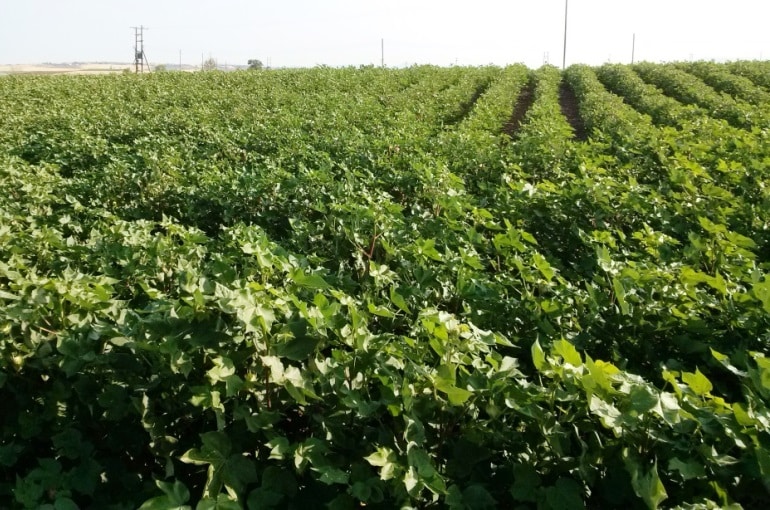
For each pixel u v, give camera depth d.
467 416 2.68
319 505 2.46
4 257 4.50
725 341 3.80
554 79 34.56
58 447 2.71
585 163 8.51
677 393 2.49
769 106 17.56
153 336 2.64
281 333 2.67
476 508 2.30
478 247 5.46
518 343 3.93
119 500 2.73
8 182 7.32
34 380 3.00
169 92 24.95
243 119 15.09
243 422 2.65
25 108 19.06
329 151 10.48
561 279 4.34
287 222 6.45
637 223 6.76
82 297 3.16
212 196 6.99
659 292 4.11
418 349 3.01
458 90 26.00
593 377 2.34
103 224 5.40
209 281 2.78
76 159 10.38
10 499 2.79
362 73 34.88
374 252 5.16
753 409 2.47
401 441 2.57
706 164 10.00
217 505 2.23
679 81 27.12
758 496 2.27
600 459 2.42
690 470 2.17
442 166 7.67
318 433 2.64
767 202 6.71
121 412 2.72
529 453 2.50
